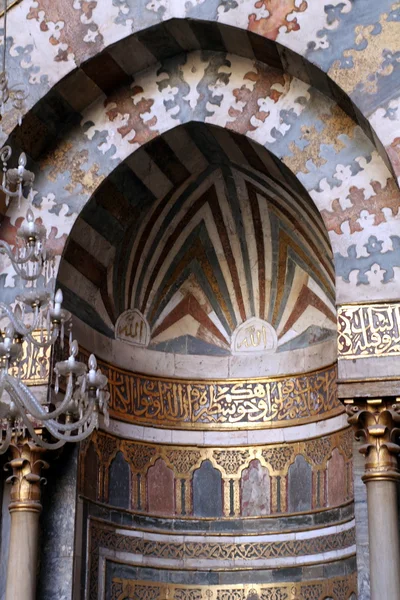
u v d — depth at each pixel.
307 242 12.17
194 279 12.77
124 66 11.41
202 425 12.41
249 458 12.28
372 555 9.62
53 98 11.36
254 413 12.37
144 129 11.43
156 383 12.45
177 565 11.95
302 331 12.39
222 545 12.05
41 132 11.50
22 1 11.60
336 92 10.61
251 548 11.98
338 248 10.37
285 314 12.55
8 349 7.97
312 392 12.09
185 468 12.30
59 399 11.08
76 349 8.32
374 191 10.47
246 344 12.62
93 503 11.55
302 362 12.26
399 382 9.80
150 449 12.24
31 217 8.55
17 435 10.81
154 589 11.81
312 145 10.80
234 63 11.31
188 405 12.48
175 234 12.63
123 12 11.23
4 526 11.16
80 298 11.87
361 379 9.88
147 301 12.66
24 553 10.68
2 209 11.52
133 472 12.09
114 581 11.57
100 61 11.27
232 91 11.23
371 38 10.44
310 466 11.95
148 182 11.87
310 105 10.93
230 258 12.72
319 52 10.52
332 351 11.98
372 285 10.16
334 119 10.80
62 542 11.05
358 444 10.64
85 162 11.50
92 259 11.88
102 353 12.05
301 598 11.61
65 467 11.27
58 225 11.39
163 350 12.61
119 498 11.91
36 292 8.45
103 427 11.88
